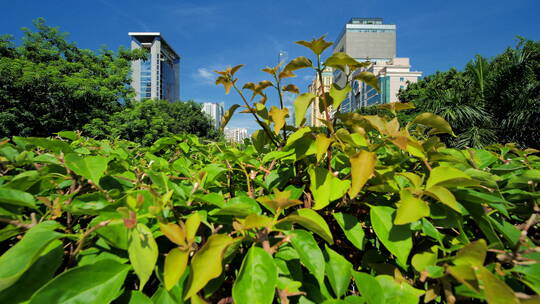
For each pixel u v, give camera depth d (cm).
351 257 120
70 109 2120
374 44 11031
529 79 901
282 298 74
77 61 2505
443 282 79
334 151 160
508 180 127
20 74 1869
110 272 72
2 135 1748
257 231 83
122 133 2119
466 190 95
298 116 117
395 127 104
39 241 70
